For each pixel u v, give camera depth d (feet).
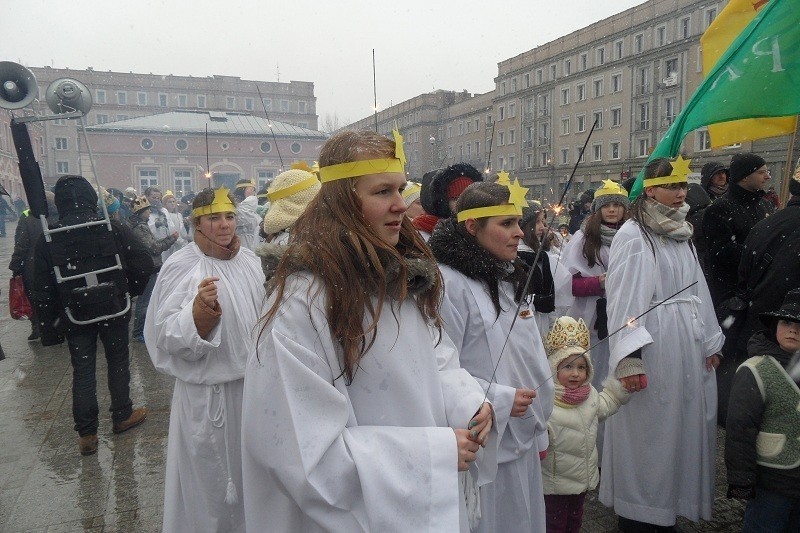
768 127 12.69
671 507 9.89
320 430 4.33
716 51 13.05
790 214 11.02
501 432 6.51
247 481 4.75
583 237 14.08
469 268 7.30
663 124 94.22
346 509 4.31
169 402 17.01
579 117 110.73
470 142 153.48
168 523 8.89
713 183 18.02
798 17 9.96
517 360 7.42
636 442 10.05
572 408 9.14
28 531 10.55
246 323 9.09
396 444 4.48
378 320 4.72
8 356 22.25
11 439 14.57
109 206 21.42
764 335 8.76
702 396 10.14
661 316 9.85
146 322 9.37
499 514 7.31
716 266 13.88
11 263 22.85
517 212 7.14
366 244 4.63
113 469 12.90
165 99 211.20
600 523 10.71
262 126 133.69
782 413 8.19
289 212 9.87
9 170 126.00
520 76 128.06
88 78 204.64
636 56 97.71
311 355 4.47
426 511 4.33
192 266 9.46
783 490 8.25
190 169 131.13
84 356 13.57
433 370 5.17
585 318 13.46
